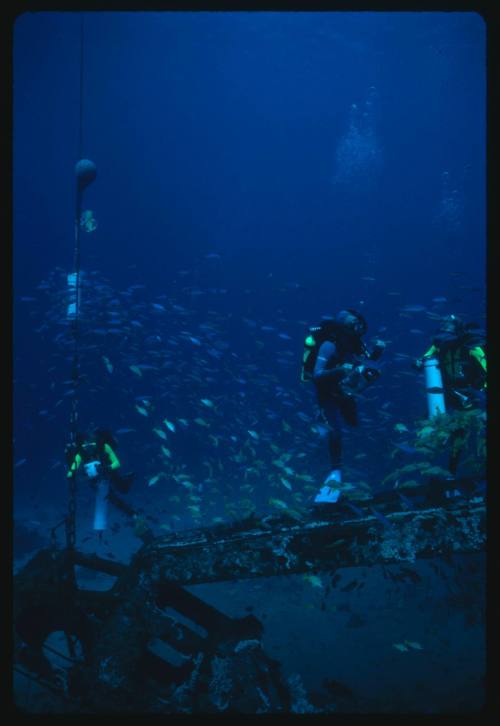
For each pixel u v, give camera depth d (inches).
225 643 137.3
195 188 1444.4
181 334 286.5
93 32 1089.4
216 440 227.5
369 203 1519.4
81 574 253.1
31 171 1203.9
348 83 1425.9
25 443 569.3
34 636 141.5
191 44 1218.6
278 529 137.5
